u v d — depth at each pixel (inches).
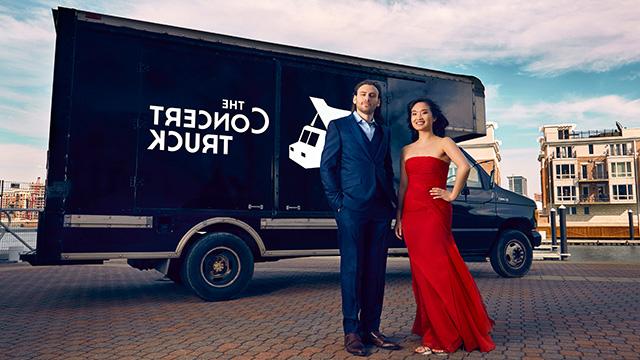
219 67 225.3
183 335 150.2
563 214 473.7
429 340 126.7
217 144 221.3
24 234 415.2
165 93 213.3
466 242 289.1
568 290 244.8
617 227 1470.2
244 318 178.1
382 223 133.0
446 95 283.4
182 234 211.8
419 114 136.6
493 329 154.4
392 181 138.6
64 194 192.9
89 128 198.7
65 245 192.5
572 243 1216.2
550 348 130.6
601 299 215.2
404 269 378.6
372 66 262.7
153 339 145.1
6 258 450.6
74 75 198.2
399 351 128.4
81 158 196.4
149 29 213.0
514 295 227.5
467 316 127.7
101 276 340.2
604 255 751.7
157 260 222.7
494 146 1333.7
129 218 202.4
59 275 346.0
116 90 204.5
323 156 132.3
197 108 218.7
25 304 213.3
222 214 219.5
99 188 198.4
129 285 284.8
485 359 120.3
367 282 133.1
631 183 2076.8
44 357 126.3
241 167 225.3
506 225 310.2
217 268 218.1
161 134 210.7
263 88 234.1
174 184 211.3
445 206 131.0
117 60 206.1
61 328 162.2
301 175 238.5
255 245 231.6
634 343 135.8
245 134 227.8
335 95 250.8
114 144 202.2
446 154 133.9
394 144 262.4
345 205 129.4
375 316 133.3
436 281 126.0
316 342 140.1
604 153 2148.1
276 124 235.0
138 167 205.6
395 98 266.5
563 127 2237.9
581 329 154.0
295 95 241.0
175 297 233.1
